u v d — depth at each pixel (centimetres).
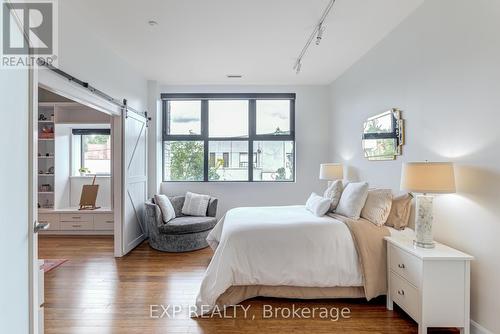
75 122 499
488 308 193
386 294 252
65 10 264
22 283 121
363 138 387
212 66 433
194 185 536
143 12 275
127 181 405
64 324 222
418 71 270
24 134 123
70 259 373
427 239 218
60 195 511
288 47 362
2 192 108
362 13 280
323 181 541
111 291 280
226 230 276
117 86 379
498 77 187
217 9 270
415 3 263
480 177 201
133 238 429
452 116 227
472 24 207
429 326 198
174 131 550
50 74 242
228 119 552
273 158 552
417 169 217
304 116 540
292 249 256
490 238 193
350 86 438
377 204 274
